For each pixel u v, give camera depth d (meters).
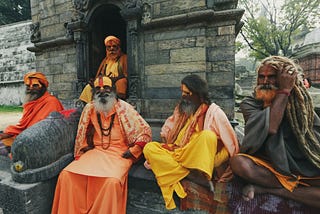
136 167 2.79
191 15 4.29
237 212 2.16
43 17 6.39
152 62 4.86
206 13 4.18
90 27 5.52
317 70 16.02
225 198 2.19
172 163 2.29
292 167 2.02
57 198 2.49
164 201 2.49
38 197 2.49
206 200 2.28
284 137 2.10
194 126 2.46
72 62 5.95
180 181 2.35
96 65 5.98
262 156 2.19
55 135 2.68
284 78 2.03
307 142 2.03
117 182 2.28
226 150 2.35
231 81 4.41
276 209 2.08
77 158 2.75
